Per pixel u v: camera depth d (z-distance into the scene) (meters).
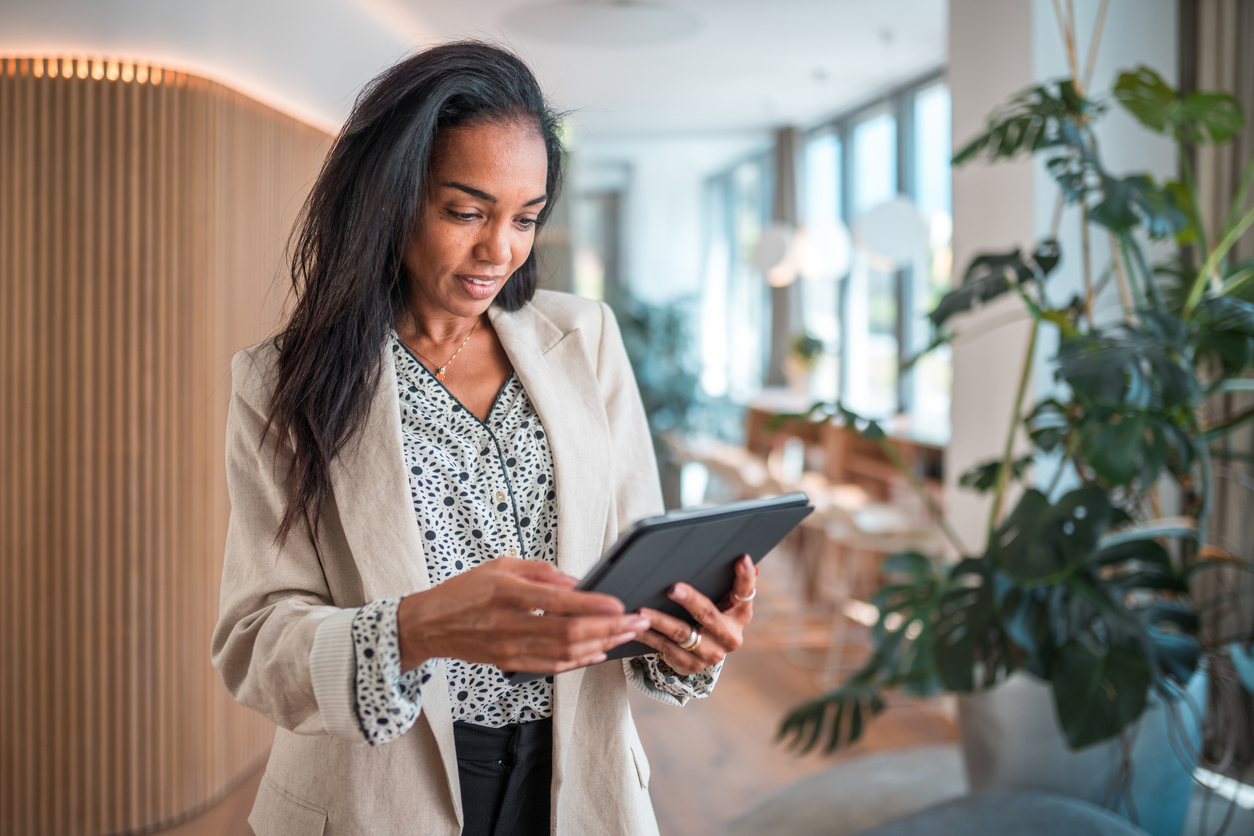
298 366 0.99
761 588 6.07
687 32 5.12
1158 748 2.47
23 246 3.21
